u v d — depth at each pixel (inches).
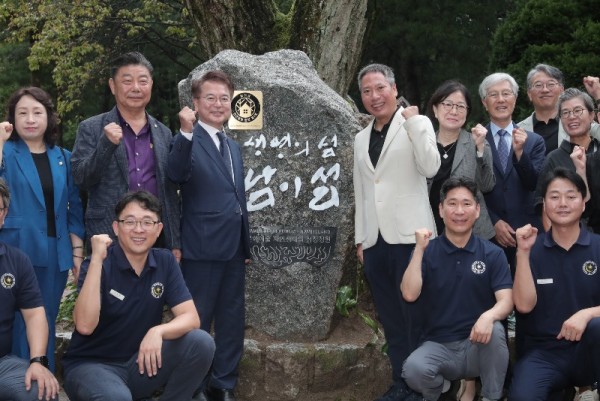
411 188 189.2
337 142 215.2
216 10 293.1
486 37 560.7
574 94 199.6
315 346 209.5
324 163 215.6
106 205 181.8
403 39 557.3
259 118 217.0
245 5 294.4
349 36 295.9
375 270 195.3
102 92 619.2
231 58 220.8
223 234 184.7
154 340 161.2
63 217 187.9
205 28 298.2
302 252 215.5
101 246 161.3
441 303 177.0
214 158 187.0
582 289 173.3
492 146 204.4
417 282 173.6
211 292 186.1
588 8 358.9
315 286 215.3
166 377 168.6
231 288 189.6
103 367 163.9
